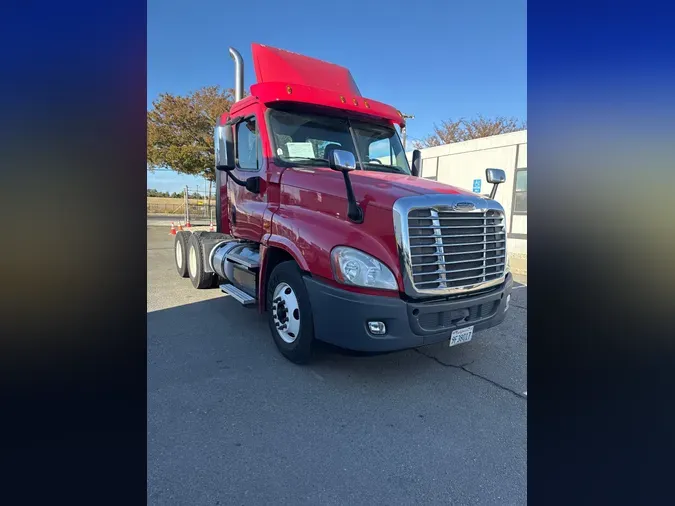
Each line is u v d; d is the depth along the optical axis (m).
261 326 4.71
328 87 4.73
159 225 20.14
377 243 3.07
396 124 5.02
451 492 2.17
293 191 3.84
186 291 6.48
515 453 2.49
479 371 3.61
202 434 2.60
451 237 3.18
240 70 5.48
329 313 3.13
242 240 5.24
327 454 2.45
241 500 2.07
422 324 3.05
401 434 2.67
